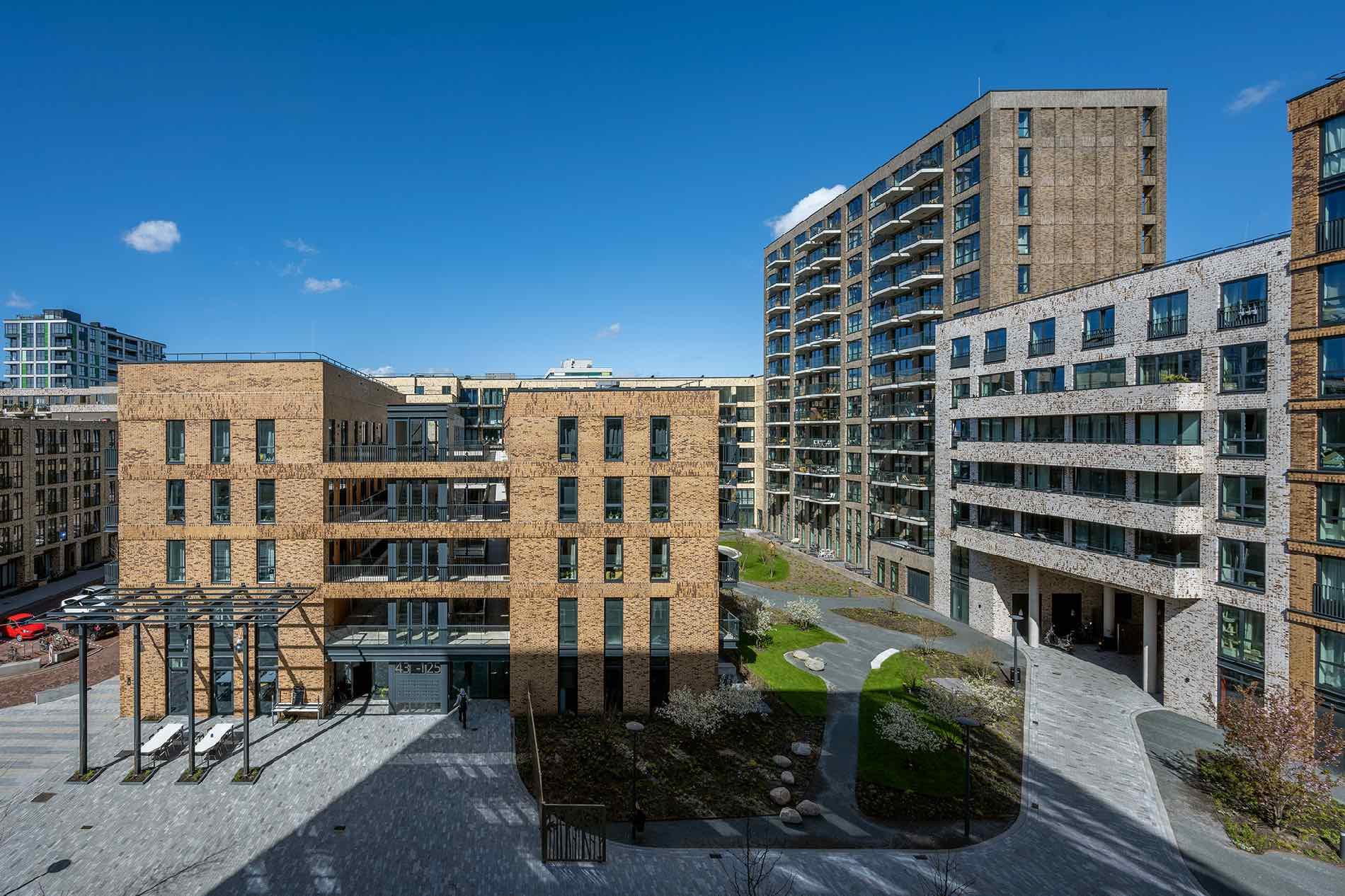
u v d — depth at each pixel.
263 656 27.66
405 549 28.67
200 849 18.81
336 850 18.92
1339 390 23.39
